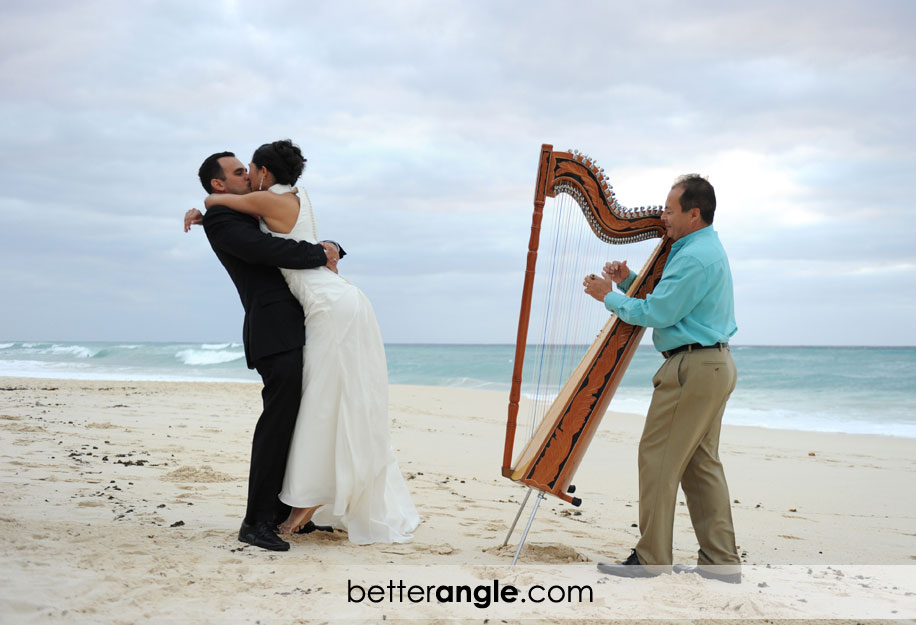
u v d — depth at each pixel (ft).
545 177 10.85
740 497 21.08
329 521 12.67
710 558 11.05
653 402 11.13
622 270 12.72
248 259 11.48
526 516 16.07
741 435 38.29
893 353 149.69
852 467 27.27
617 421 41.98
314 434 11.72
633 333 11.29
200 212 12.08
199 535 11.56
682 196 11.16
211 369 90.84
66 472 16.40
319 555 10.98
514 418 11.17
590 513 17.38
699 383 10.71
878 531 16.38
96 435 23.48
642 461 11.14
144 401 37.73
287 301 11.78
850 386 77.05
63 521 11.67
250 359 11.65
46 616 7.43
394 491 13.56
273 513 11.50
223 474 17.43
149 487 15.44
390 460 13.64
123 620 7.59
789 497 21.15
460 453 26.81
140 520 12.30
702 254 10.77
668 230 11.44
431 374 96.89
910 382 79.61
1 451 18.86
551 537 13.89
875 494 21.71
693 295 10.66
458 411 44.19
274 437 11.48
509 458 11.17
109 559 9.60
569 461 11.10
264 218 11.89
